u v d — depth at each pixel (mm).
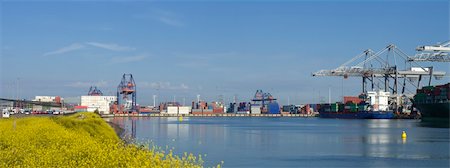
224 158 55062
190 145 73500
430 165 50062
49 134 33125
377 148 70875
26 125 44562
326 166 48719
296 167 47719
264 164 49750
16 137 30391
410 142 83375
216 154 59844
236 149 67438
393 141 86188
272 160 53500
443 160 54562
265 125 177125
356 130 129875
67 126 55438
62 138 31172
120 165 20344
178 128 135500
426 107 180625
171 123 183125
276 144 78250
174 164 20297
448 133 111312
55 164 20578
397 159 55594
